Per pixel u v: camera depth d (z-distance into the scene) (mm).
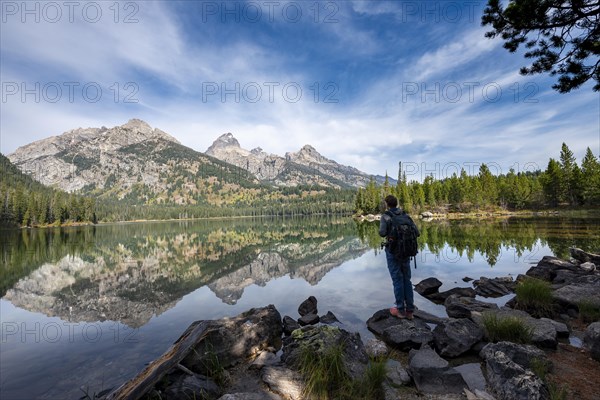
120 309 9195
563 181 71500
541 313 6332
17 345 6512
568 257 12930
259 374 4371
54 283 13602
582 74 7250
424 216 78625
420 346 5047
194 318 7938
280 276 13109
